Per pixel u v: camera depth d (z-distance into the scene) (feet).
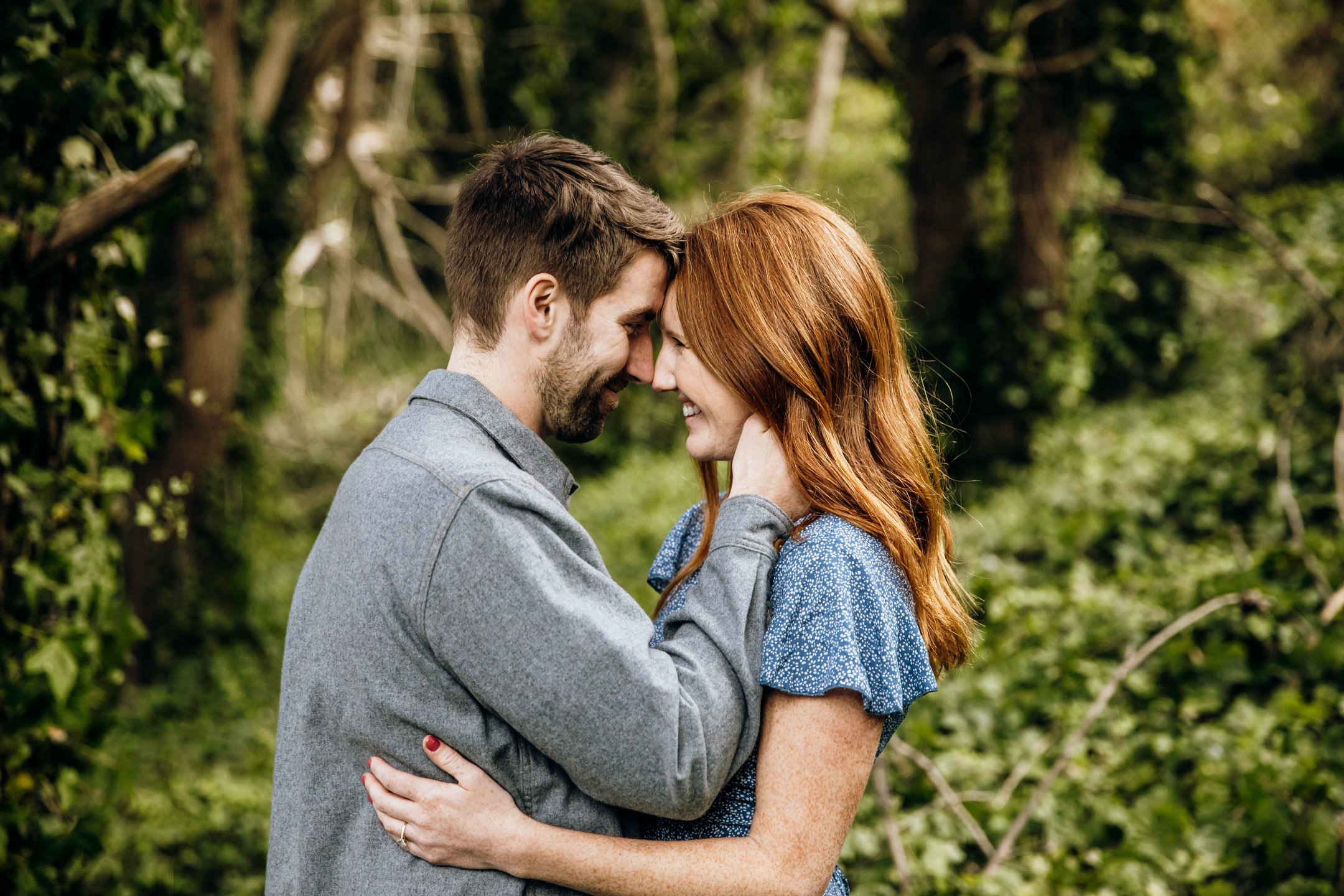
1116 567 17.98
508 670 4.34
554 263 4.88
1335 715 12.03
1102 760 11.98
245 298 26.78
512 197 4.91
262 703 24.86
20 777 8.62
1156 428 30.99
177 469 26.30
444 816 4.44
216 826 16.87
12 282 8.14
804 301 4.96
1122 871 9.70
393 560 4.45
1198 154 39.14
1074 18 31.14
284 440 38.63
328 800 4.66
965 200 32.86
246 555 27.86
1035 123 31.63
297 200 30.94
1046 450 30.53
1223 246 35.45
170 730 22.40
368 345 50.26
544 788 4.59
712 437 5.29
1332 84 39.17
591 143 46.85
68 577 8.73
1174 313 37.50
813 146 52.90
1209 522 19.42
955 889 9.78
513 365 4.98
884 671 4.65
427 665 4.46
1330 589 13.55
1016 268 32.48
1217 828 10.25
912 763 11.69
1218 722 12.25
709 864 4.53
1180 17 32.07
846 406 5.08
